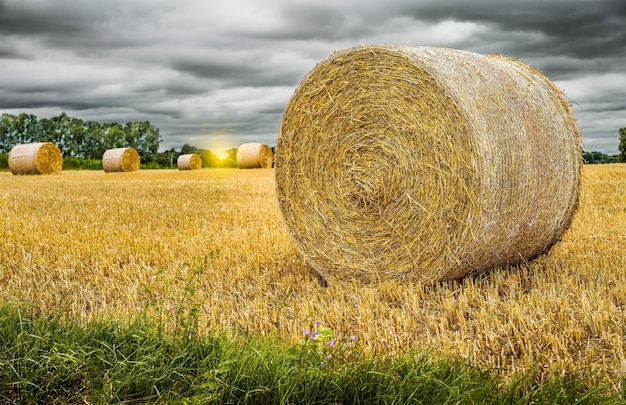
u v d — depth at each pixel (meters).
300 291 6.26
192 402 3.22
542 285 5.82
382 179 6.29
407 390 3.29
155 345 3.95
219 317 5.27
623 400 3.12
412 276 6.19
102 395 3.41
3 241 8.91
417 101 5.99
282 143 7.23
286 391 3.29
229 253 7.72
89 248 8.18
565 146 6.55
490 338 4.30
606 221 9.29
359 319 4.96
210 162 63.06
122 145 82.44
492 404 3.17
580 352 4.11
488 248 5.93
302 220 7.06
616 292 5.28
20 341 3.96
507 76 6.35
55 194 17.14
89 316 5.15
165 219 11.22
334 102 6.68
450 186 5.80
